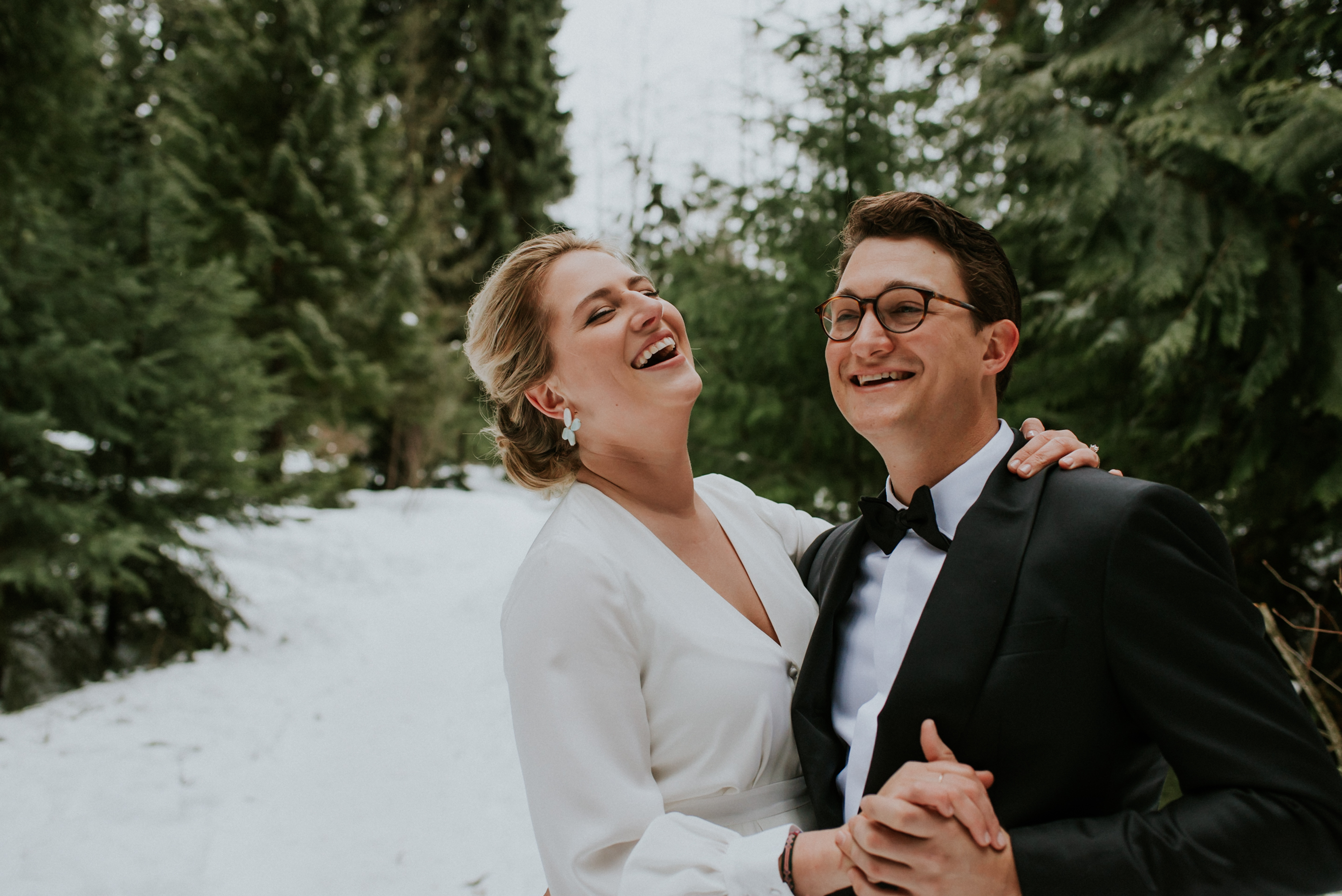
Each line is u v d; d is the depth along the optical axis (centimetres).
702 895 110
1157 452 359
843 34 439
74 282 514
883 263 129
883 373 128
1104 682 107
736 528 169
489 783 407
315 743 457
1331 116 280
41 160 613
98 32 630
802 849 107
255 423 606
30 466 510
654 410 147
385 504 1262
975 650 111
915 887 97
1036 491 120
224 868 321
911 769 102
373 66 1427
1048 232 389
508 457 170
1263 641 106
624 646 132
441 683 566
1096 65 354
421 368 1301
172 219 604
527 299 155
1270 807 94
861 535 142
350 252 1158
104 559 499
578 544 137
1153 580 105
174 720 466
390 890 311
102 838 328
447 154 1953
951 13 444
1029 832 101
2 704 475
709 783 134
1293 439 329
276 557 876
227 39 1122
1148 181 335
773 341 447
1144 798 118
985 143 389
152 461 568
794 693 138
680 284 487
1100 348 358
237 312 633
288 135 1135
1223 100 328
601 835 120
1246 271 305
